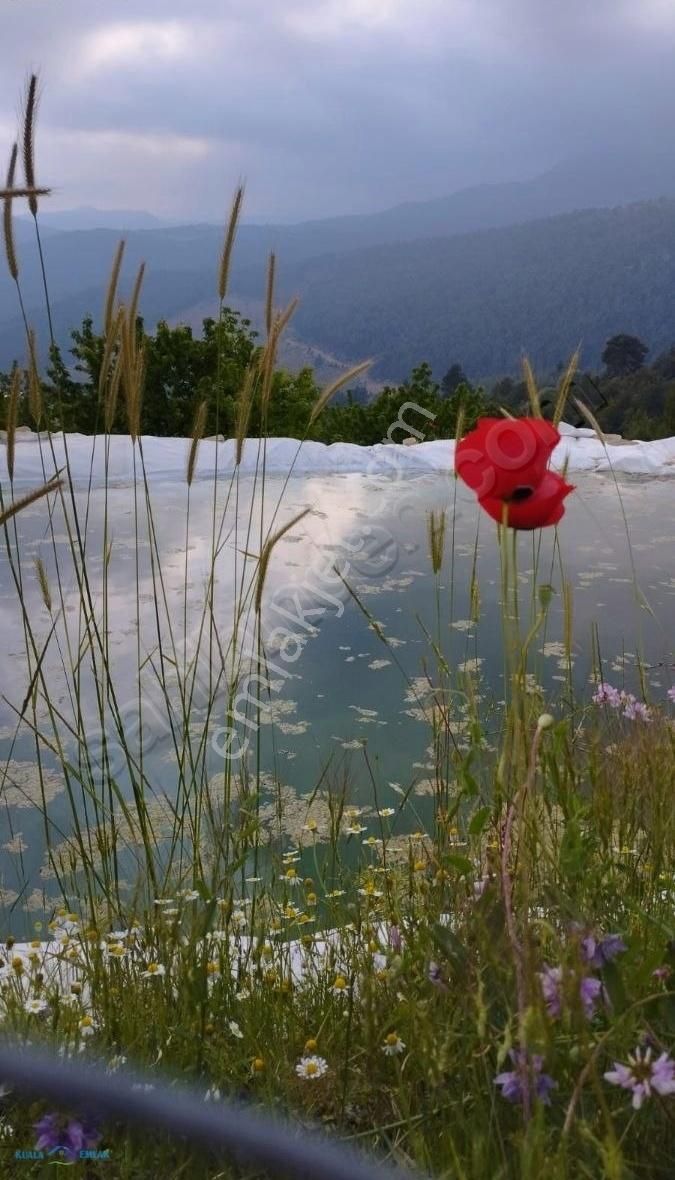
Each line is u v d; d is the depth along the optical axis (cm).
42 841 225
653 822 149
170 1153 96
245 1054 117
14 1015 115
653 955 91
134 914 141
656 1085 76
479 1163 83
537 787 122
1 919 195
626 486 634
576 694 298
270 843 186
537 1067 84
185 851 194
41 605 390
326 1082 110
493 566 461
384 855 169
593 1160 83
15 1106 100
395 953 116
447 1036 97
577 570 454
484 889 105
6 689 313
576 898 108
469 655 351
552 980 87
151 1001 123
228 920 132
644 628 375
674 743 170
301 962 152
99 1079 97
